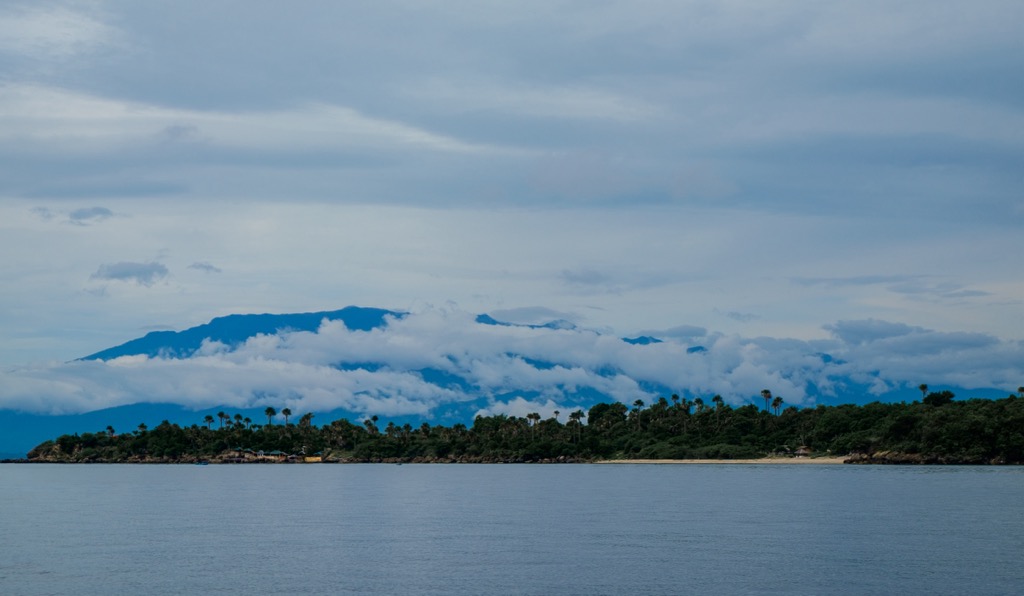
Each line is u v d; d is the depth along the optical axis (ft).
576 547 271.28
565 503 468.75
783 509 404.16
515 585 207.82
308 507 454.40
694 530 317.42
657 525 337.11
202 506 465.06
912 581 209.36
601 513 398.21
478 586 206.90
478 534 312.09
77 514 410.31
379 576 220.43
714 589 201.98
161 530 331.77
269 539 299.17
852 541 279.49
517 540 291.79
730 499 479.00
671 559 244.22
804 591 199.21
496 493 580.30
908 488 546.26
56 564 240.73
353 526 345.51
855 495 490.90
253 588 205.77
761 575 218.18
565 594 197.77
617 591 200.34
